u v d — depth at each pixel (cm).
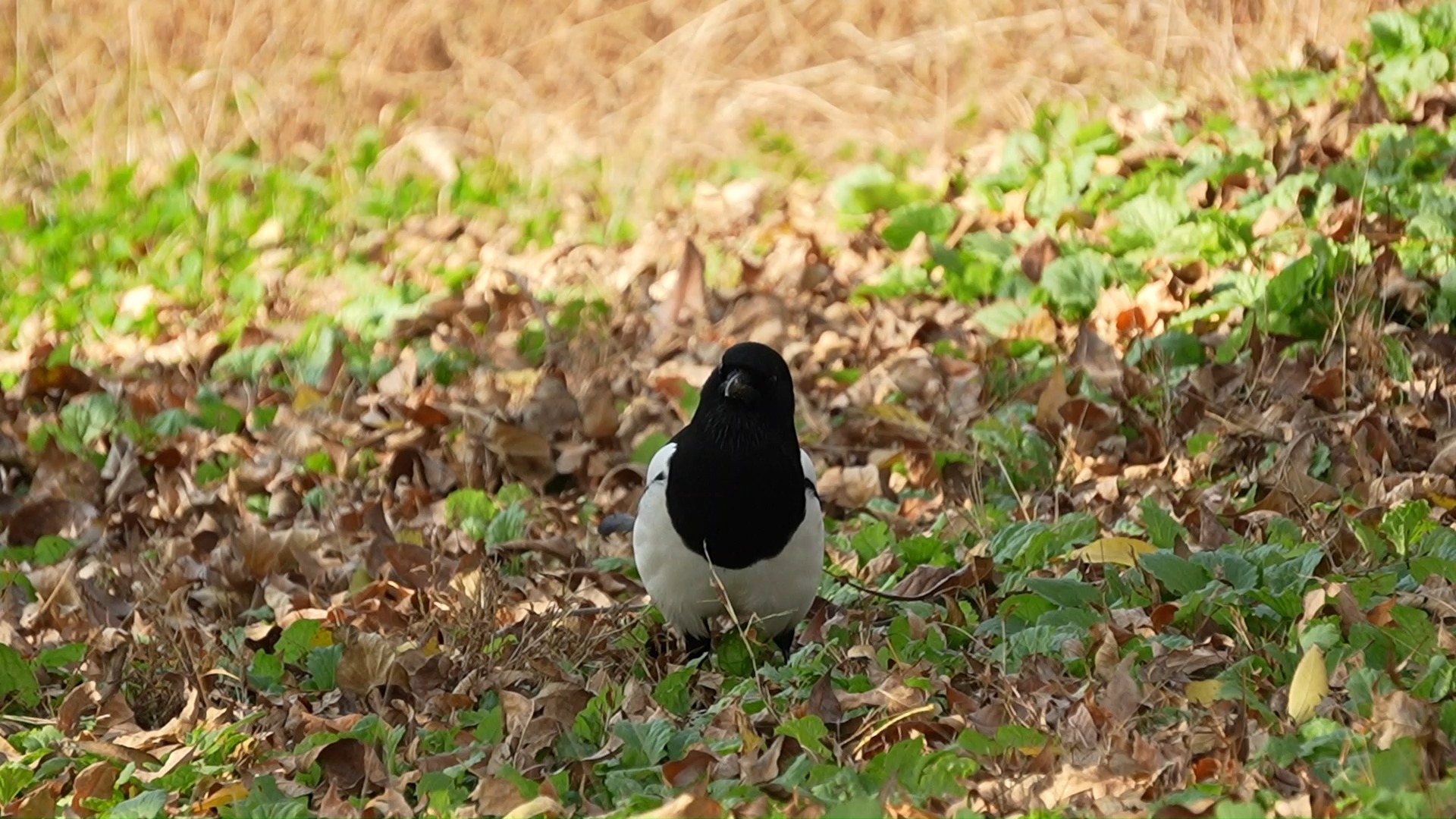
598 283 1723
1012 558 975
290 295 1795
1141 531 995
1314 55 1912
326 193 2150
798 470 865
